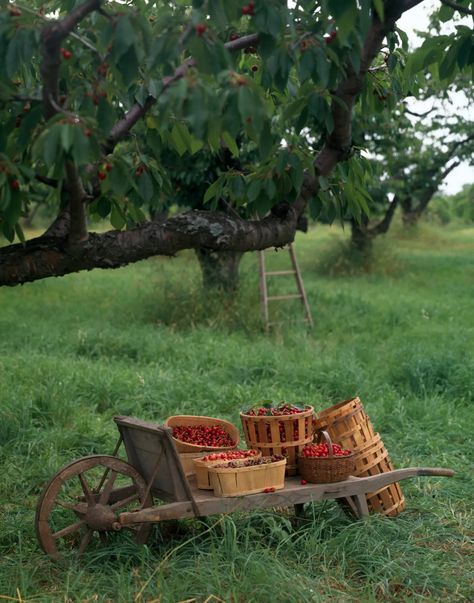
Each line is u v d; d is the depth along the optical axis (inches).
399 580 188.2
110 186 159.6
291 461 214.4
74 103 173.6
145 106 181.8
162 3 174.2
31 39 141.6
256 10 148.7
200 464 202.8
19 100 153.1
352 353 454.9
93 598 174.2
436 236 1465.3
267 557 186.9
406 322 586.2
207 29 136.4
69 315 602.9
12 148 166.1
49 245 189.0
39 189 494.6
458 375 387.2
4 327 541.3
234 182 192.1
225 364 425.1
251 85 131.4
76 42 167.5
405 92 219.0
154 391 363.6
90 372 382.9
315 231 1732.3
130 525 204.7
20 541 198.7
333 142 201.3
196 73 132.0
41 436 293.3
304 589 173.5
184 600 172.2
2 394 336.2
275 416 212.4
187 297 577.6
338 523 217.6
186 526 217.6
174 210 951.6
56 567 191.2
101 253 190.9
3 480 255.8
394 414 337.4
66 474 192.5
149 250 194.9
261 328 544.4
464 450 296.0
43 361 404.8
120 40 136.2
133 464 210.2
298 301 623.8
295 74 206.8
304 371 406.0
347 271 935.0
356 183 210.4
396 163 869.2
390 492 223.3
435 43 182.5
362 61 183.9
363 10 144.4
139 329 525.7
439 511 235.1
